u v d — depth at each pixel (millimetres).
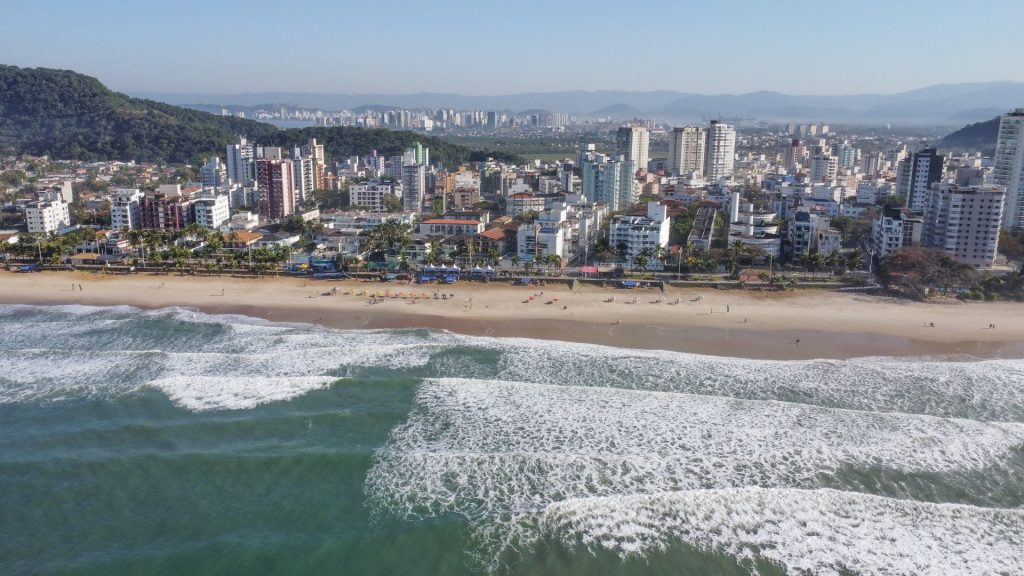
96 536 66812
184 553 64250
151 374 103500
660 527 67250
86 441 83688
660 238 186750
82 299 151125
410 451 80750
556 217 196375
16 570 62000
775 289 155750
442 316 136125
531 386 97938
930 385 100250
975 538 65812
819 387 99250
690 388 98750
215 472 76938
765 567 62344
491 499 71625
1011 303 145250
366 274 171250
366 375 103500
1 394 96250
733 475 75812
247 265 178000
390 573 61875
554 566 62531
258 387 98375
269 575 61531
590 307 141750
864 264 183125
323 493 73125
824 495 71312
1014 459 79062
